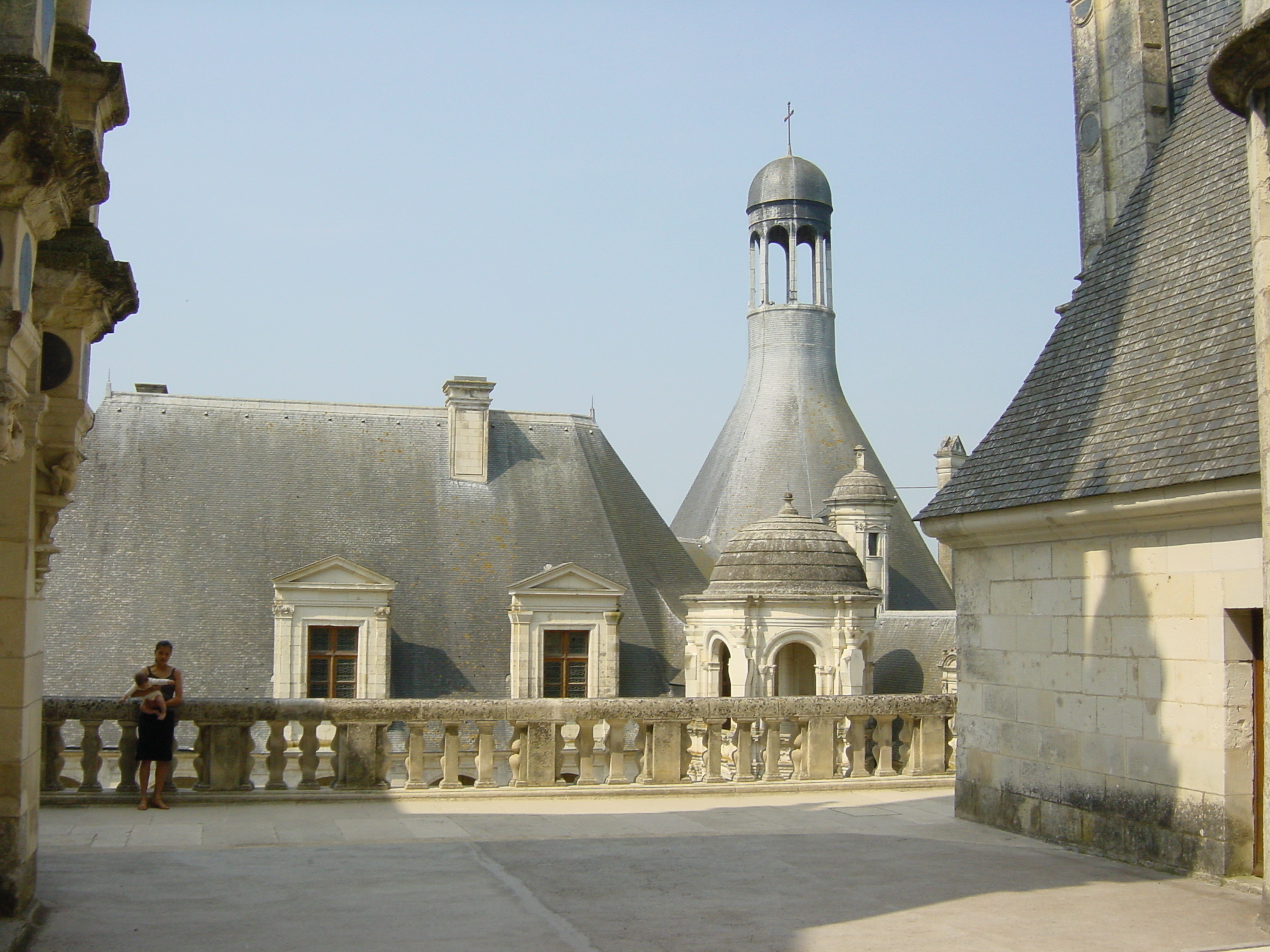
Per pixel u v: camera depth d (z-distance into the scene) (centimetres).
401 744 2748
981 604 1076
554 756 1179
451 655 3052
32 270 561
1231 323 881
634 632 3238
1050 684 973
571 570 3095
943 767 1275
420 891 753
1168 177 1071
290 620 2886
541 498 3428
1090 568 931
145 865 821
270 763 1120
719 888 770
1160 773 848
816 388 5397
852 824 1043
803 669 3145
